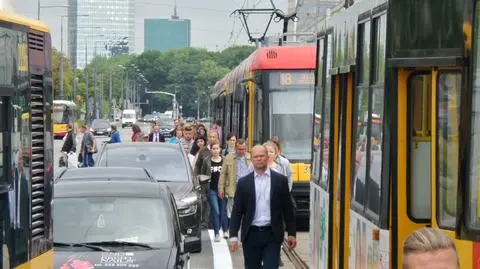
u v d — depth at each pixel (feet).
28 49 29.07
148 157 75.61
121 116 549.54
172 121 303.07
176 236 44.47
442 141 26.99
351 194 35.68
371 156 31.73
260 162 45.83
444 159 26.86
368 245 31.65
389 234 29.17
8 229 26.45
